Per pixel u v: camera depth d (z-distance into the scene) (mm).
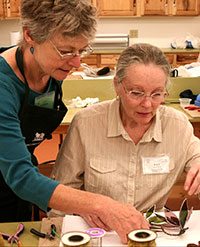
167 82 1462
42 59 1243
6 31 5816
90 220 1327
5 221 1630
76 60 1229
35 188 1188
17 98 1374
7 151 1197
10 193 1594
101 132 1576
